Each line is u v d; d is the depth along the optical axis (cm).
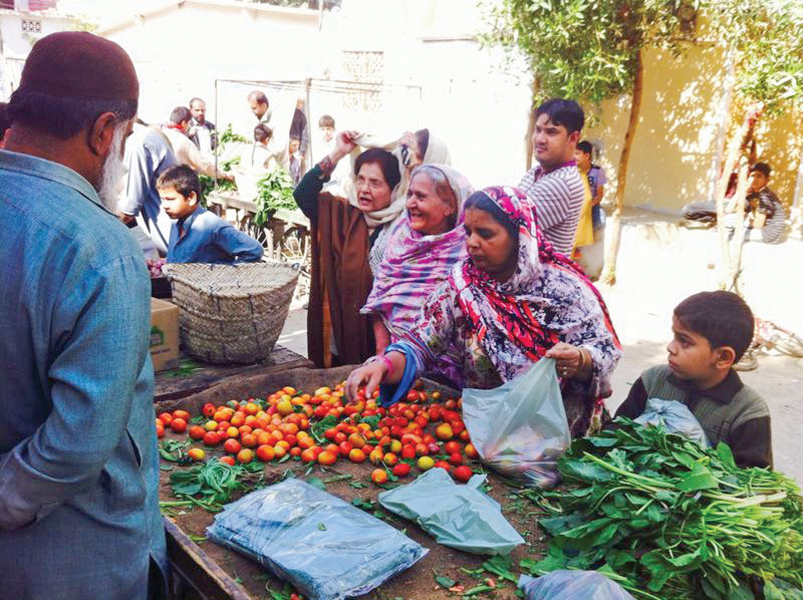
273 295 331
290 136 1000
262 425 255
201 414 279
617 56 707
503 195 244
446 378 323
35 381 143
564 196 335
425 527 196
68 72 142
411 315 352
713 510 170
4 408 144
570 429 254
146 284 147
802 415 509
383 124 1131
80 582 152
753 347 629
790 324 688
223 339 329
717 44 835
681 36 817
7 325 137
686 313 238
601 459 193
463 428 261
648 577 171
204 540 191
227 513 193
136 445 157
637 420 231
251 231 761
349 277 393
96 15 2644
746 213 827
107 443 138
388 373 260
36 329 137
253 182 809
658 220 895
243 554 182
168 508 206
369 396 247
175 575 175
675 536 169
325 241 399
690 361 237
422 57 1060
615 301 782
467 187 341
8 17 2503
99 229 140
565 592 155
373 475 225
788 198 894
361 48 1245
